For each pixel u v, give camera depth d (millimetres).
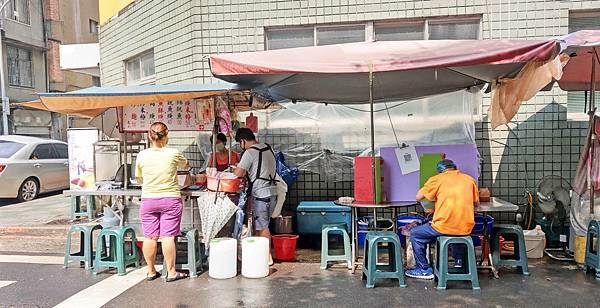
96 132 8172
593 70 5387
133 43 9133
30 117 19719
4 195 10391
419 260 5020
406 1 7148
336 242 6512
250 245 5113
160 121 5945
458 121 7012
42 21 20594
